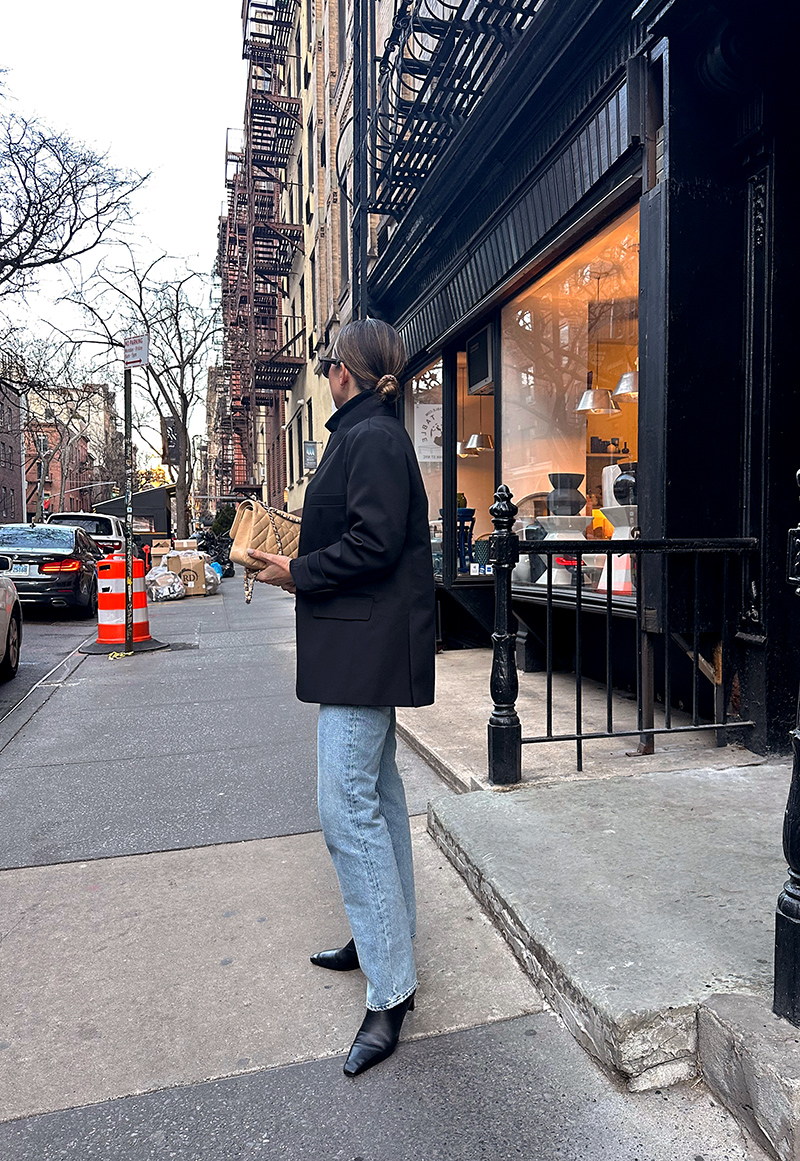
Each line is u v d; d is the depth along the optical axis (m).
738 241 3.54
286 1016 2.04
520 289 5.94
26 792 3.99
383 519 1.73
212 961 2.33
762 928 2.06
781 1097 1.46
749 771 3.35
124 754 4.69
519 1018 1.97
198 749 4.77
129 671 7.63
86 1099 1.74
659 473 3.51
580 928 2.10
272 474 32.75
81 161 14.95
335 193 16.20
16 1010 2.10
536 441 5.88
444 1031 1.93
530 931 2.12
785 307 3.38
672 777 3.30
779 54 3.25
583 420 5.13
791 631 3.50
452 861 2.87
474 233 6.16
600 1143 1.56
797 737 1.57
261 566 1.88
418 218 7.11
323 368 2.05
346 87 14.49
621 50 3.90
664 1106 1.66
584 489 5.13
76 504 84.12
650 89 3.58
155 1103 1.72
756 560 3.49
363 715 1.85
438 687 5.73
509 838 2.73
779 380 3.38
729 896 2.25
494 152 5.34
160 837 3.35
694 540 3.37
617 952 1.96
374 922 1.84
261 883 2.88
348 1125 1.63
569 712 4.62
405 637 1.83
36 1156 1.57
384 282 8.53
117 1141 1.61
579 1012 1.84
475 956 2.27
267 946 2.41
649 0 3.37
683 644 3.61
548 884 2.37
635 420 4.48
